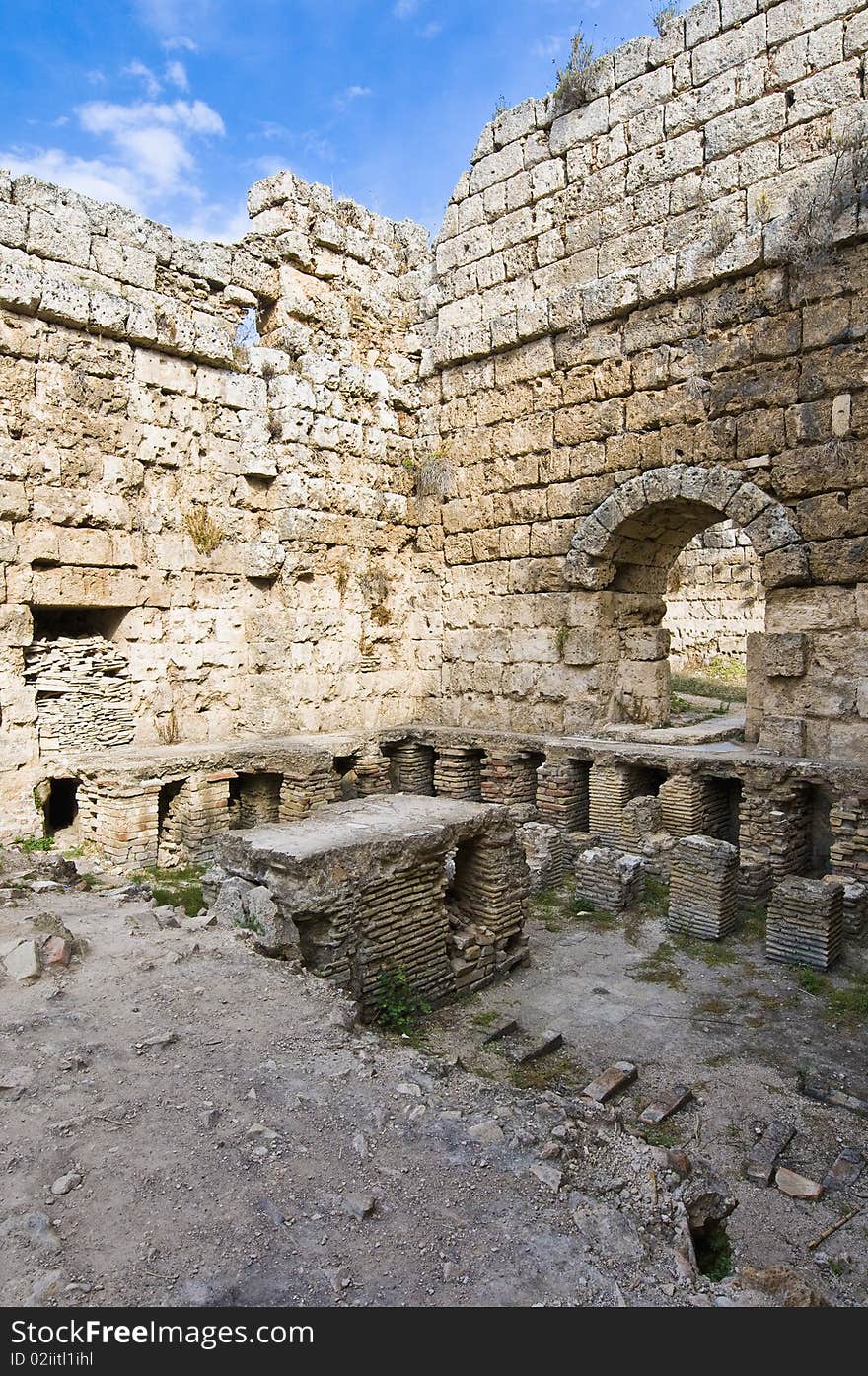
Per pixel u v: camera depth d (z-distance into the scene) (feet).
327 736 49.93
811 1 39.19
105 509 42.16
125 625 43.78
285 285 50.85
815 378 39.14
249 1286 11.41
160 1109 15.46
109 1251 11.96
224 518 47.91
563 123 48.80
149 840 38.47
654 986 29.37
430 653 57.11
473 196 53.57
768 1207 18.11
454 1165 14.32
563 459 49.37
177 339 44.62
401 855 26.61
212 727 47.98
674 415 44.29
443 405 56.29
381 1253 12.17
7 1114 15.16
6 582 38.63
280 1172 13.82
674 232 44.21
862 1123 21.33
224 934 24.11
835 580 38.93
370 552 55.16
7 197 38.86
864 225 37.09
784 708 40.75
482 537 53.88
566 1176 14.34
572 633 49.39
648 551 50.98
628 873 36.58
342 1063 17.35
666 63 44.29
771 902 31.48
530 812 45.91
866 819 34.55
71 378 40.88
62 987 20.33
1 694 38.45
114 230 42.73
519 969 30.89
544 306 49.32
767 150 40.75
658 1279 12.21
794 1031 26.17
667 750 42.37
